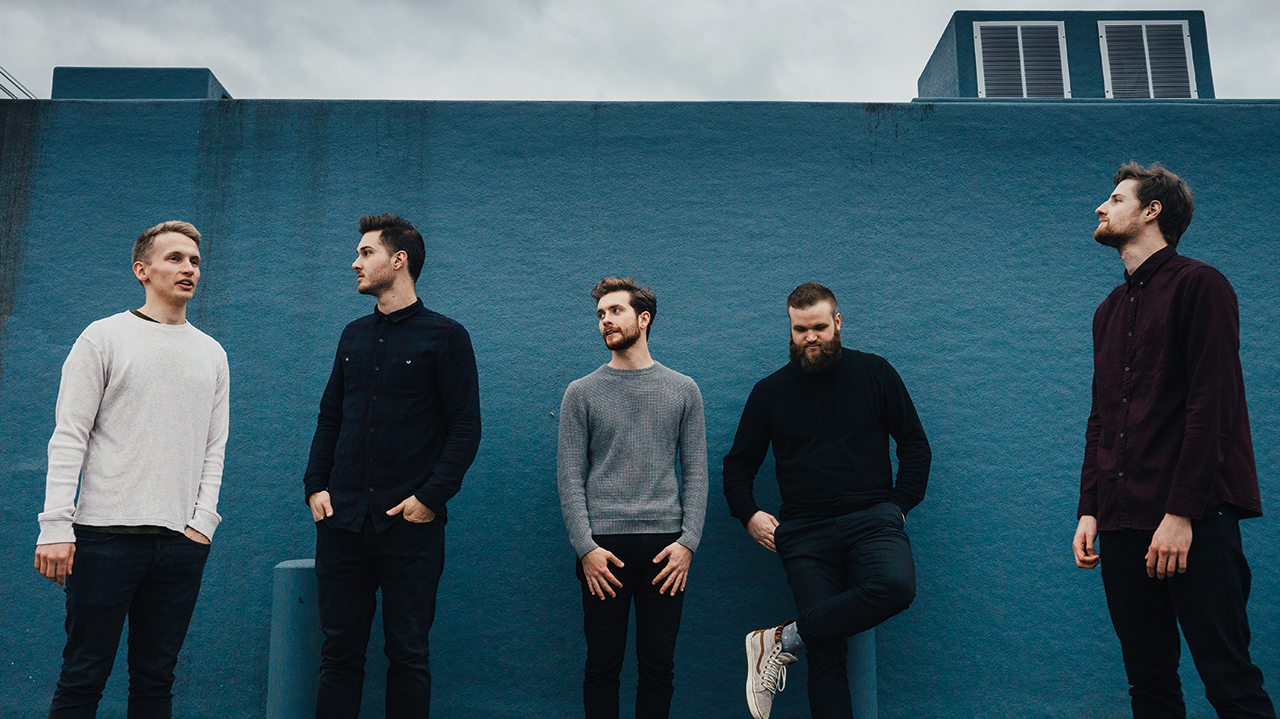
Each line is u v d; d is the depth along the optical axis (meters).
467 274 3.08
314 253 3.08
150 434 1.97
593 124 3.20
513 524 2.90
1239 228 3.13
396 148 3.16
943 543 2.91
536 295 3.08
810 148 3.20
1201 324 1.82
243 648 2.79
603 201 3.15
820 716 2.16
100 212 3.07
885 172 3.19
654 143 3.19
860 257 3.13
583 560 2.35
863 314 3.09
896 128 3.22
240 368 2.98
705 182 3.17
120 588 1.89
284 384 2.98
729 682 2.81
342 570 2.21
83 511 1.90
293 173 3.14
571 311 3.07
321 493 2.26
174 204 3.11
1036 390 3.04
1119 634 2.00
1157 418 1.89
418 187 3.14
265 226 3.10
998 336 3.08
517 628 2.83
